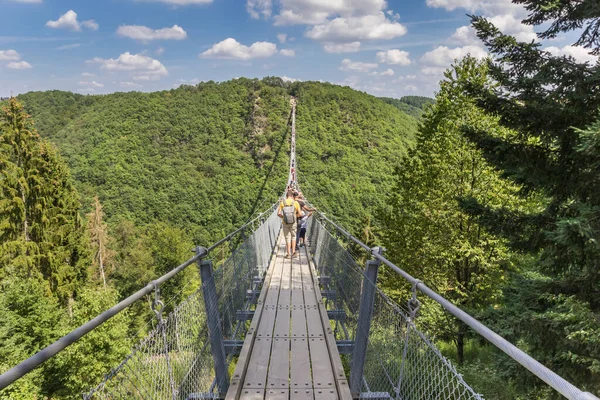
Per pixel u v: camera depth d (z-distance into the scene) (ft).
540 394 17.56
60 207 78.28
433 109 38.34
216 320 10.62
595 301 17.07
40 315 48.52
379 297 8.94
